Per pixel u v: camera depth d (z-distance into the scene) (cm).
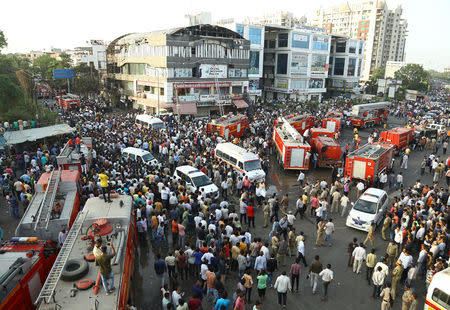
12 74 5428
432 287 975
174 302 977
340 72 8744
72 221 1299
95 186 1767
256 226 1703
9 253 982
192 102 5019
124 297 898
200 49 5031
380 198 1758
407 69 10931
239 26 6172
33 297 934
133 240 1320
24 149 2756
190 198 1609
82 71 7531
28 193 1739
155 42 4900
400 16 15950
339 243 1562
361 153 2442
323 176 2639
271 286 1220
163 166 2525
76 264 908
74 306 777
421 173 2680
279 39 7194
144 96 5353
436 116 5225
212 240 1227
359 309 1112
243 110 5744
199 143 2988
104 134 3284
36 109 3838
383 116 4975
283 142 2681
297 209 1800
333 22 16962
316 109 6216
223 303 912
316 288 1217
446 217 1527
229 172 2180
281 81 7356
